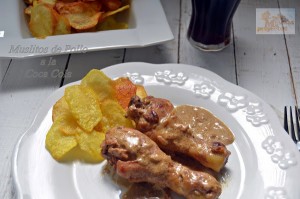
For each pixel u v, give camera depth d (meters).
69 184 0.32
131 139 0.31
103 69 0.41
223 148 0.32
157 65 0.41
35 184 0.32
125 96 0.37
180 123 0.34
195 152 0.32
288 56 0.47
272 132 0.36
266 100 0.42
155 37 0.43
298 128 0.37
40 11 0.44
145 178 0.31
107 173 0.33
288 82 0.44
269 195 0.31
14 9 0.46
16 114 0.40
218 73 0.45
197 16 0.46
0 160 0.36
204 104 0.38
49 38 0.43
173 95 0.39
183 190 0.30
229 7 0.44
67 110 0.36
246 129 0.36
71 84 0.39
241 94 0.39
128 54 0.46
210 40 0.47
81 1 0.46
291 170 0.33
